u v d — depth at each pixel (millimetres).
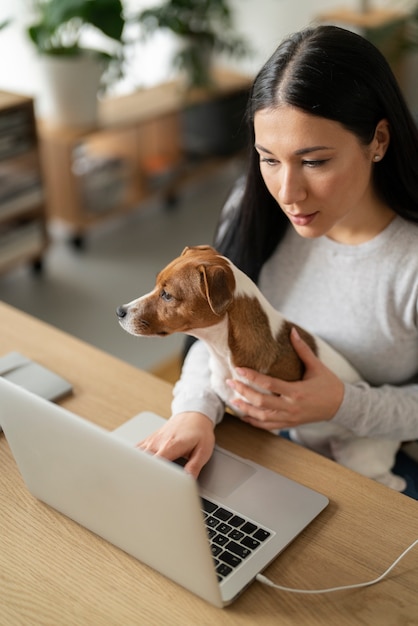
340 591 833
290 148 943
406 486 1242
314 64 925
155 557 836
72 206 3088
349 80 938
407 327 1188
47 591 839
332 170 957
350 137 953
